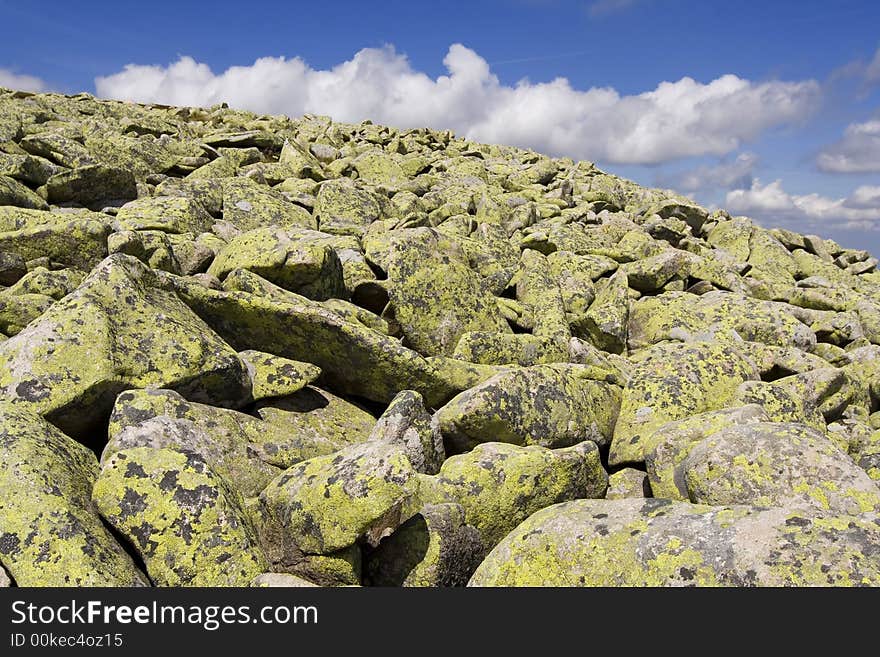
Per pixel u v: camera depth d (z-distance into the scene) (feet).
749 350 53.01
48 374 32.30
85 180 66.49
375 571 28.81
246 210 73.31
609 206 111.04
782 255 95.76
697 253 89.76
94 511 26.58
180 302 40.93
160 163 82.69
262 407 38.81
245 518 28.12
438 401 43.16
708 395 44.34
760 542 24.12
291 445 35.78
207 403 37.01
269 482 32.89
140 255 48.88
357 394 43.62
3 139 76.33
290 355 43.09
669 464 36.29
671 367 45.68
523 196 104.27
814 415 45.16
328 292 50.88
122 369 34.06
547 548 26.91
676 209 103.30
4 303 39.83
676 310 62.59
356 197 79.61
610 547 25.94
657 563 24.84
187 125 116.67
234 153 96.43
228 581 25.70
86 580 24.00
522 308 57.21
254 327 42.55
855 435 43.62
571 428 40.98
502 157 153.58
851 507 29.66
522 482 32.45
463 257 60.34
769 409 43.42
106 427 34.30
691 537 25.11
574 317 58.85
